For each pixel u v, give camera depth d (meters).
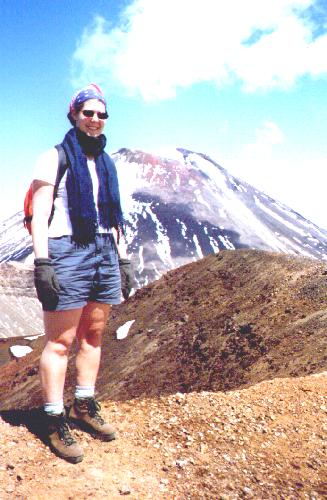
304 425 5.89
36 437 4.70
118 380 47.44
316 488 4.69
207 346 42.19
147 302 62.94
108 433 4.82
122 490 4.08
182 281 62.19
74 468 4.29
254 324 39.16
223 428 5.52
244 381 30.84
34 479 4.08
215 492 4.33
